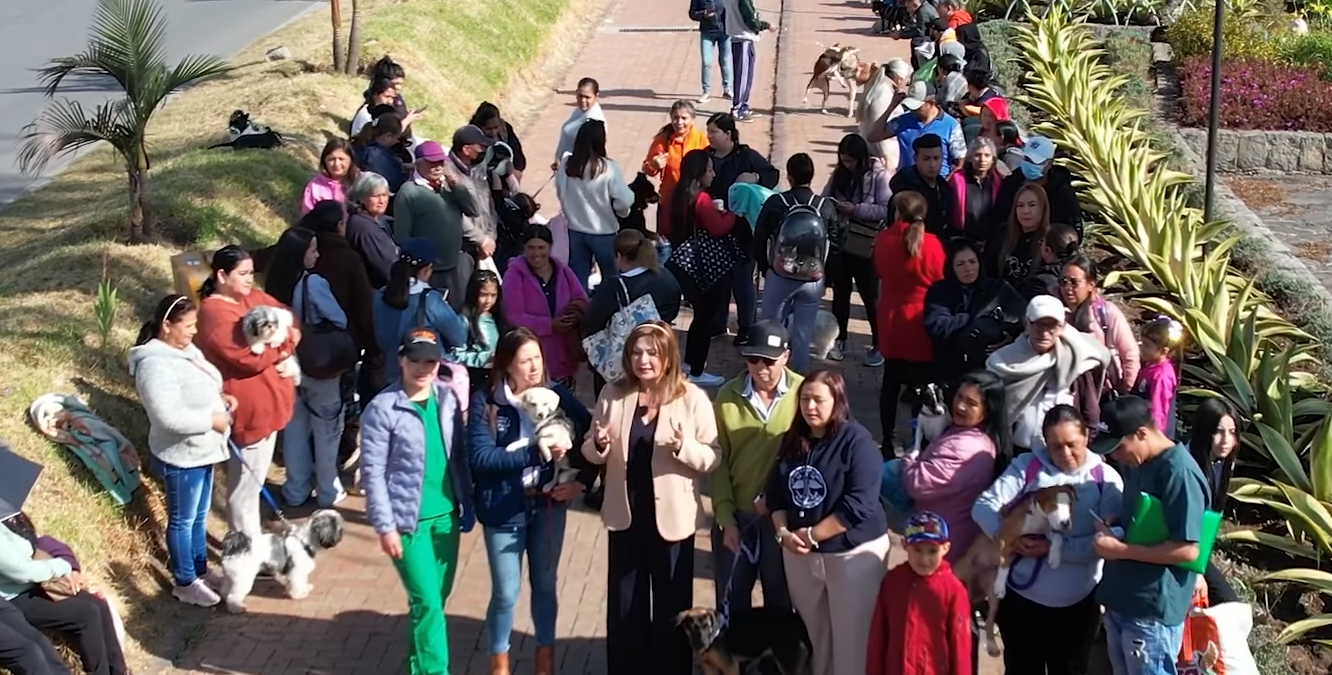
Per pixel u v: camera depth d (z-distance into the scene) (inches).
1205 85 787.4
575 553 324.8
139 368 287.1
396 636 293.1
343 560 323.0
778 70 804.6
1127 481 237.9
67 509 296.5
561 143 470.9
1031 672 259.1
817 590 249.0
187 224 456.8
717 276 393.1
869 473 242.4
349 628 296.0
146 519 318.0
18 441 302.7
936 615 229.0
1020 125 637.9
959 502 258.7
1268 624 295.4
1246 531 322.7
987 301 324.2
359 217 358.3
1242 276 515.2
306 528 306.8
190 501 294.8
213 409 290.4
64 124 433.4
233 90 659.4
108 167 578.2
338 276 331.3
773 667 249.1
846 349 440.8
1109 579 239.5
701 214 391.5
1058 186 383.9
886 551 247.1
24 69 762.2
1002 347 304.5
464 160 396.8
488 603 300.5
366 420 257.4
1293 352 383.2
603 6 1018.7
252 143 542.3
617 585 264.8
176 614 298.8
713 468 257.4
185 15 912.9
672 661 266.1
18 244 478.3
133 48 415.5
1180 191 620.4
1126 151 588.1
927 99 468.8
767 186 409.1
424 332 256.8
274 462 367.9
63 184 564.7
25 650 239.1
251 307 306.8
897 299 346.3
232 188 492.7
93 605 261.3
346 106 619.5
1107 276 483.5
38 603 255.8
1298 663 291.0
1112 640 247.4
